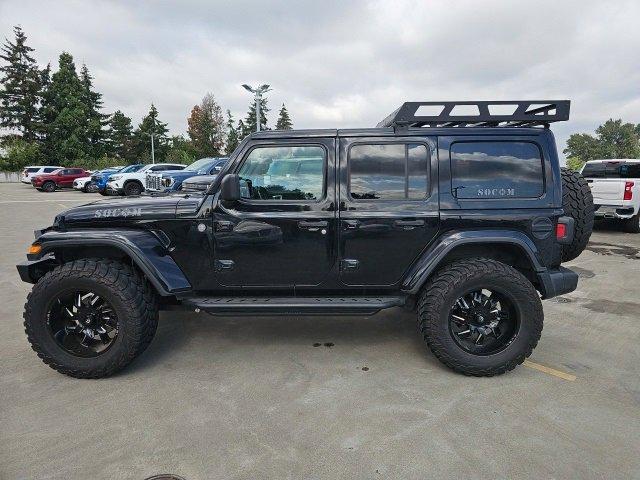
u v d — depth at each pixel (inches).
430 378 130.1
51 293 126.3
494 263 128.9
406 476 88.4
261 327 172.4
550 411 111.9
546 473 89.3
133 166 903.7
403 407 114.0
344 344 155.8
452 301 127.3
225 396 120.0
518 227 132.1
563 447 97.4
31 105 2111.2
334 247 134.8
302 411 112.3
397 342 157.4
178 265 136.4
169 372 134.6
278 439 100.7
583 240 146.4
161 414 111.2
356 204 133.8
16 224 460.1
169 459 93.8
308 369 136.3
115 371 130.0
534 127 136.0
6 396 120.6
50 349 128.3
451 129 134.0
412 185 134.1
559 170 134.4
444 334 128.0
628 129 3321.9
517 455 94.7
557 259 135.2
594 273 259.8
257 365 139.1
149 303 131.8
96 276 125.5
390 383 127.0
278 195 135.7
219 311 133.9
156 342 157.9
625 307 196.5
